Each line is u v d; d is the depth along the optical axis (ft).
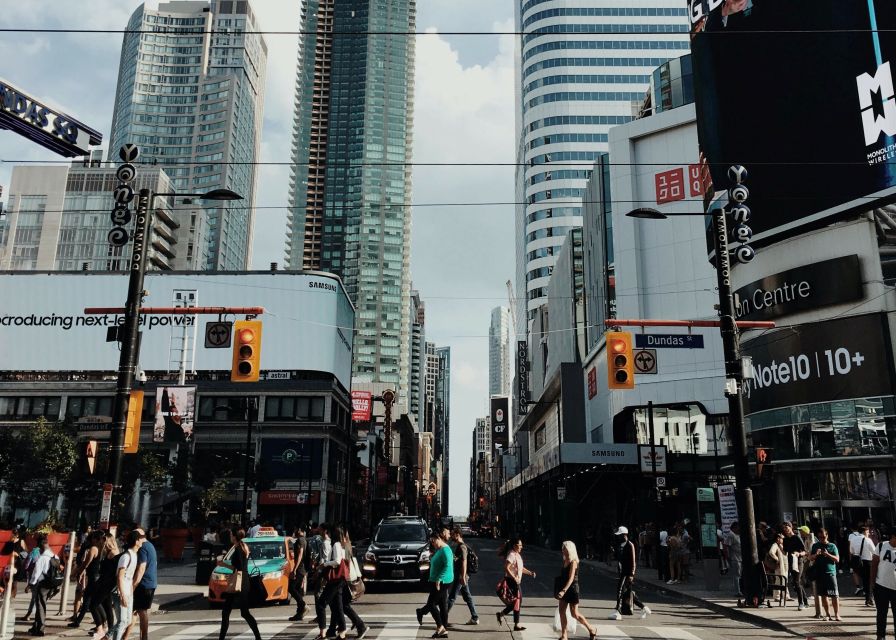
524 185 457.27
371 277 561.84
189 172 606.14
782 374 103.30
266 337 202.69
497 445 454.81
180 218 445.78
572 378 216.13
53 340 205.05
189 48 644.27
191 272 207.72
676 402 162.30
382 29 632.79
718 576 67.72
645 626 45.03
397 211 582.76
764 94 109.60
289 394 196.24
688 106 188.55
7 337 205.16
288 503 186.70
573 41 452.76
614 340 61.11
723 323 61.11
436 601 39.78
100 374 202.80
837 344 97.14
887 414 91.20
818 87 101.86
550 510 185.16
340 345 214.90
